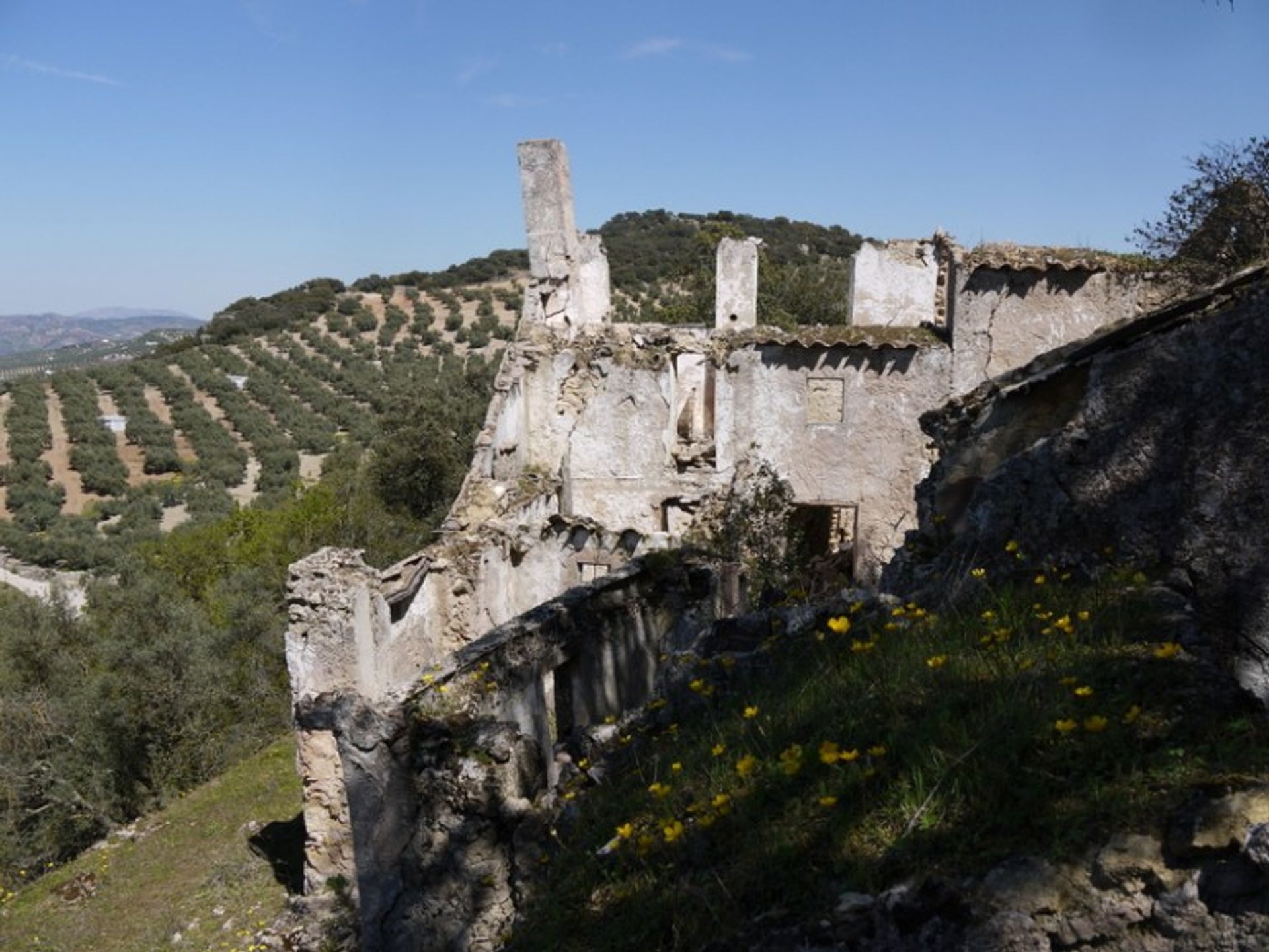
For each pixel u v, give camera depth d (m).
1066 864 3.29
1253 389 4.62
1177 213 14.70
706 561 12.24
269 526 35.50
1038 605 5.17
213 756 20.52
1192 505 4.83
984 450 6.94
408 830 7.27
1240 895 2.98
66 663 25.17
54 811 20.22
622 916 4.29
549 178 18.77
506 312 80.00
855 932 3.48
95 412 63.50
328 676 11.28
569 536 15.82
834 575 17.25
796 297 32.56
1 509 48.69
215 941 11.39
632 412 17.59
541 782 7.42
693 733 5.95
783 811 4.24
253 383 68.06
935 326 17.16
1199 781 3.36
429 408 34.34
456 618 14.30
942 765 3.92
